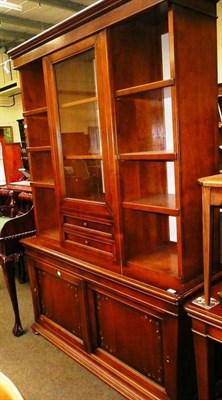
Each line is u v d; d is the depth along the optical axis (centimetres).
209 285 137
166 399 163
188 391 161
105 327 192
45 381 201
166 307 150
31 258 241
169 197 179
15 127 782
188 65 145
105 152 173
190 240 154
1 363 219
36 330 250
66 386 196
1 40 685
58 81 199
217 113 163
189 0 142
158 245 196
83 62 187
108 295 183
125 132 170
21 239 246
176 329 149
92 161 194
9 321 273
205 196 129
